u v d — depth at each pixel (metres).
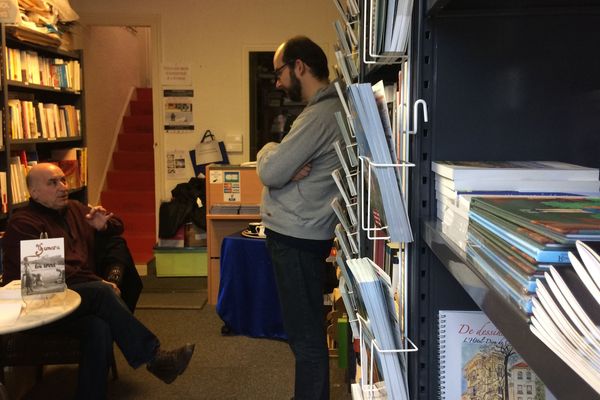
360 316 1.36
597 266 0.44
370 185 1.18
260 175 2.29
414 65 1.07
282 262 2.31
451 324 1.08
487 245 0.68
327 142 2.21
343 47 1.83
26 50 4.45
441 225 0.99
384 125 1.03
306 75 2.40
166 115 5.86
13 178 3.94
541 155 1.09
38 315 2.15
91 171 6.61
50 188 2.94
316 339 2.32
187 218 5.56
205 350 3.63
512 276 0.58
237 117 5.87
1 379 2.62
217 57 5.81
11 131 3.92
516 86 1.08
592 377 0.41
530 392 1.05
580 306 0.44
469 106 1.08
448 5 1.02
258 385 3.12
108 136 7.30
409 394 1.13
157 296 4.86
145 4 5.77
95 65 6.76
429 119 1.08
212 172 4.74
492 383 1.07
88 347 2.63
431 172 1.07
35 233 2.84
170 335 3.91
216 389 3.07
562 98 1.08
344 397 2.91
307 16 5.75
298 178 2.26
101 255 3.27
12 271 2.79
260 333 3.85
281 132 5.90
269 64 5.84
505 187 0.89
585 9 1.05
